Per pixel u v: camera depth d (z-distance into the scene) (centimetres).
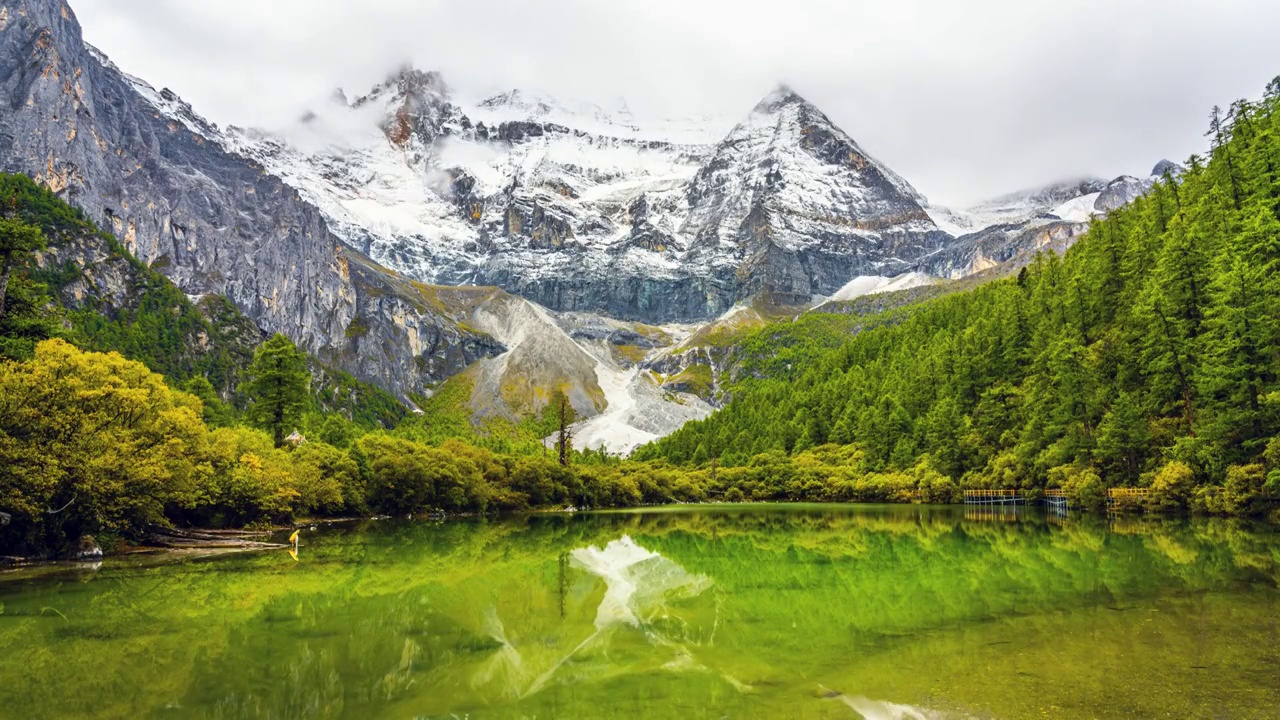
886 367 19138
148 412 5712
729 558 5591
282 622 3228
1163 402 7981
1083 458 8850
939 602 3359
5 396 4547
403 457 10681
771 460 17238
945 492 12406
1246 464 6278
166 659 2591
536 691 2228
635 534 8000
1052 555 4825
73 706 2083
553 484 13700
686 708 2019
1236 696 1881
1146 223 10462
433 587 4238
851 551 5747
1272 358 6281
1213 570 3825
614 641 2881
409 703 2131
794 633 2884
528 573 4866
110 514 5400
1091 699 1905
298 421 10869
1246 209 7625
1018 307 12712
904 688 2088
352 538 7244
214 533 6675
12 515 4719
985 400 12250
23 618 3259
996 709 1867
